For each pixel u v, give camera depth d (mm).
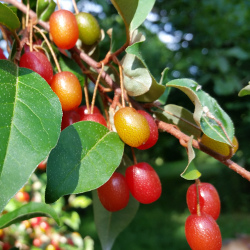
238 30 658
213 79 610
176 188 1469
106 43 410
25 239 360
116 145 105
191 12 712
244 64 633
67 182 94
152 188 116
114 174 116
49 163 94
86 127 104
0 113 83
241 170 116
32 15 145
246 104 635
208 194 118
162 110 139
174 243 814
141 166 118
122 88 117
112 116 120
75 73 146
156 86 125
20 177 76
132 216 154
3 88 89
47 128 85
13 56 118
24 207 103
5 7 105
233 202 1048
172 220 1021
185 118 138
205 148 119
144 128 106
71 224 410
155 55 822
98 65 130
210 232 108
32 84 92
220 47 660
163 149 1340
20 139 80
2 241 339
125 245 802
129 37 124
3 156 77
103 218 154
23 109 86
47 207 104
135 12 124
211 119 121
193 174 101
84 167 98
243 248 412
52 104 89
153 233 890
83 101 301
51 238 376
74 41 123
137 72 119
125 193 115
